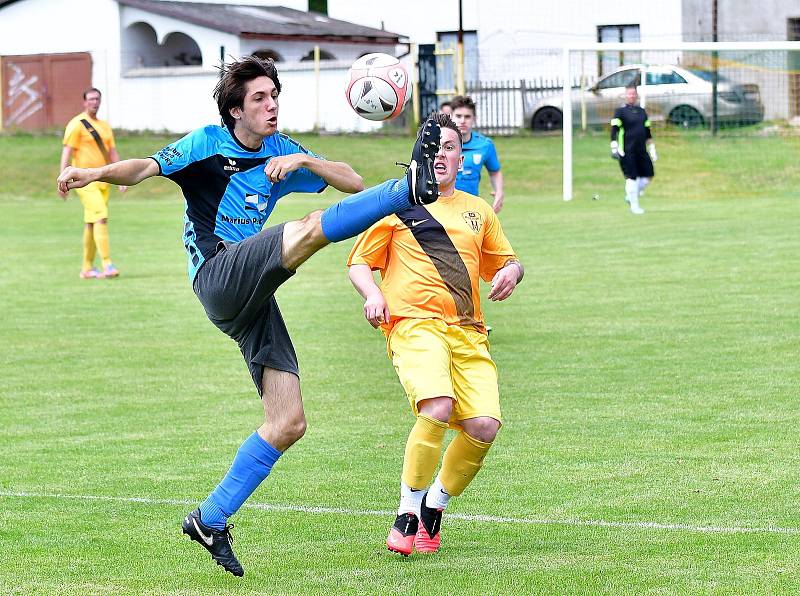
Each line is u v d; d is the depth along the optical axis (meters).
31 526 14.92
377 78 16.30
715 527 14.35
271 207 13.99
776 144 73.06
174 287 37.16
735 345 25.95
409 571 13.11
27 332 29.56
